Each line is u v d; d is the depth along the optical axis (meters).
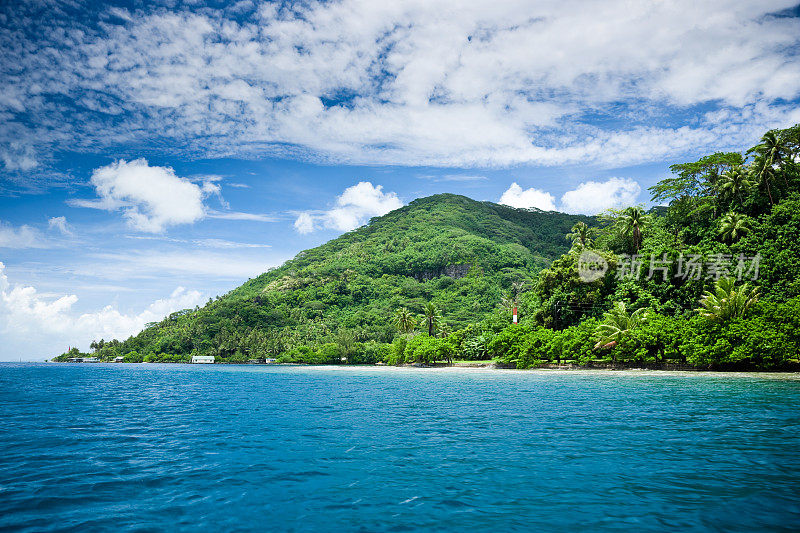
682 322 64.75
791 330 53.84
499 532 9.49
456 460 15.63
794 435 19.27
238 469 14.70
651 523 9.91
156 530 9.85
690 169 93.19
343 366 152.25
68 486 13.01
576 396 36.97
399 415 27.11
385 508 11.00
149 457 16.48
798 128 79.44
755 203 83.38
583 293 88.44
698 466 14.52
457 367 105.56
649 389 41.81
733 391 38.19
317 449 17.56
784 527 9.62
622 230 94.81
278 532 9.63
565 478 13.38
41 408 32.44
